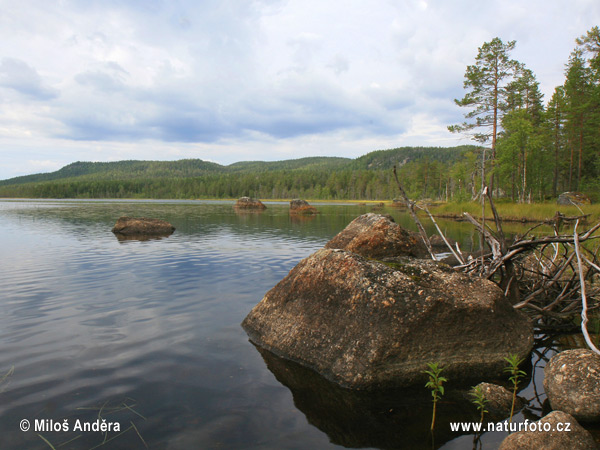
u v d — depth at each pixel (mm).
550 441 2992
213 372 4523
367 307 4758
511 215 30703
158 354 4977
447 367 4551
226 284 8992
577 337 5977
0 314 6531
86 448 3082
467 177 58375
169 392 4020
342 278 5234
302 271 5855
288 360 4977
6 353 4891
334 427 3494
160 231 21094
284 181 163125
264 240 17781
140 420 3490
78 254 13250
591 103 39625
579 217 6398
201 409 3715
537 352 5418
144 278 9555
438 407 3922
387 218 12016
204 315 6645
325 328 4977
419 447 3217
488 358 4723
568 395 3617
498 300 4961
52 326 5941
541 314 6637
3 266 11000
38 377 4258
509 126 39625
